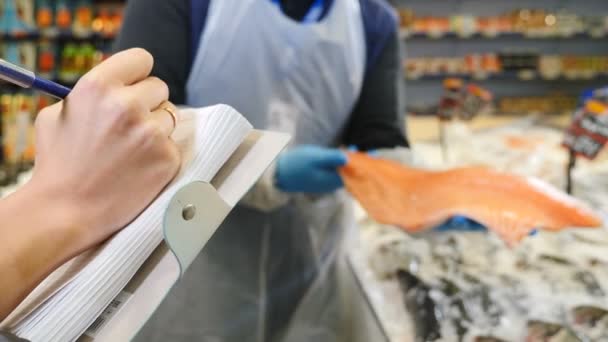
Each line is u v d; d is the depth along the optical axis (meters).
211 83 0.84
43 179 0.36
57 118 0.37
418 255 0.88
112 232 0.38
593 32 3.37
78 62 2.99
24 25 2.87
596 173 1.19
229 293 0.85
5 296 0.32
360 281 0.82
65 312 0.35
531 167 1.22
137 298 0.36
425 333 0.67
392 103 0.98
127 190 0.37
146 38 0.81
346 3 0.86
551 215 0.64
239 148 0.43
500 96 3.81
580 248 0.88
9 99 2.40
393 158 0.89
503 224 0.61
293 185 0.73
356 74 0.91
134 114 0.36
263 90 0.85
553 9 3.66
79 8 2.96
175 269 0.36
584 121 1.00
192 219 0.36
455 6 3.66
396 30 0.99
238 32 0.80
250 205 0.84
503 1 3.65
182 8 0.82
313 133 0.95
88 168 0.36
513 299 0.74
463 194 0.68
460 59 3.61
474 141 1.44
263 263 0.89
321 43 0.84
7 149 1.91
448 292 0.76
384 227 1.00
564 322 0.68
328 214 0.93
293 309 0.87
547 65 3.54
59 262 0.35
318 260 0.91
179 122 0.44
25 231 0.34
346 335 0.84
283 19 0.81
